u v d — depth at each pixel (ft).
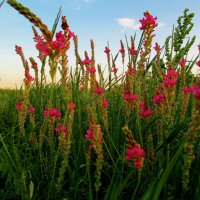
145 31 1.06
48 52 0.60
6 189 1.05
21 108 1.20
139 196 0.89
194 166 0.88
